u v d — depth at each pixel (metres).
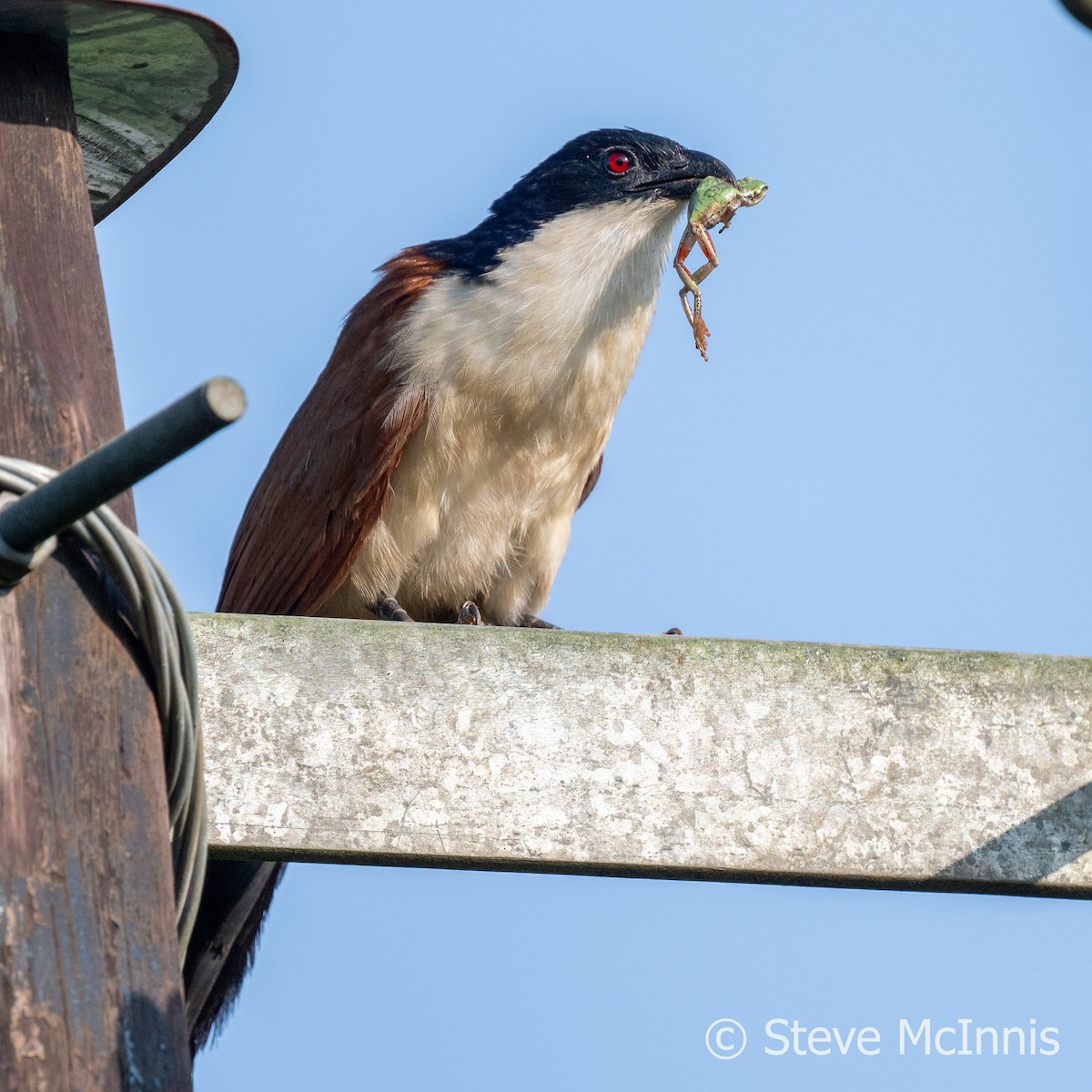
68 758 3.99
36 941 3.79
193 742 4.25
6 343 4.71
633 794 5.25
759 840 5.27
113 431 4.78
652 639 5.39
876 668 5.46
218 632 5.23
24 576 4.01
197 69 6.06
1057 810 5.41
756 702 5.38
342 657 5.25
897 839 5.34
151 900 3.99
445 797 5.18
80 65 5.95
